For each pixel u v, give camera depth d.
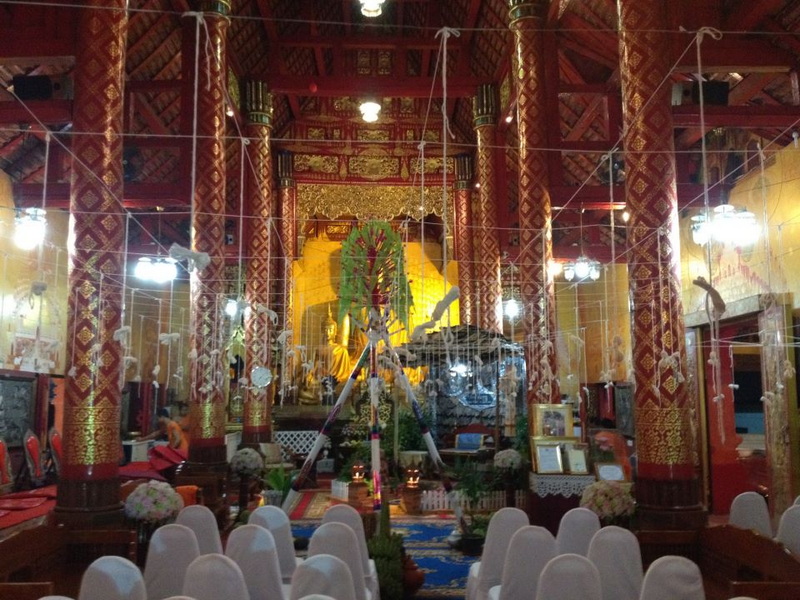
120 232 7.95
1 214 11.34
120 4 8.17
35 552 6.08
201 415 10.80
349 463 12.59
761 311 10.34
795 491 9.59
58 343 13.05
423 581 7.43
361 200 20.45
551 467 9.98
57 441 11.52
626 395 16.77
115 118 8.03
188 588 3.70
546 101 11.59
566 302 19.61
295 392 19.19
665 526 7.18
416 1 18.19
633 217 7.80
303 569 3.66
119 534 6.93
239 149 16.23
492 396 17.25
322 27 19.34
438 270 22.39
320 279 22.56
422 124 20.53
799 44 9.52
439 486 12.30
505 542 5.43
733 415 12.00
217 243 11.12
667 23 7.97
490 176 16.19
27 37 8.93
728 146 12.52
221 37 11.40
